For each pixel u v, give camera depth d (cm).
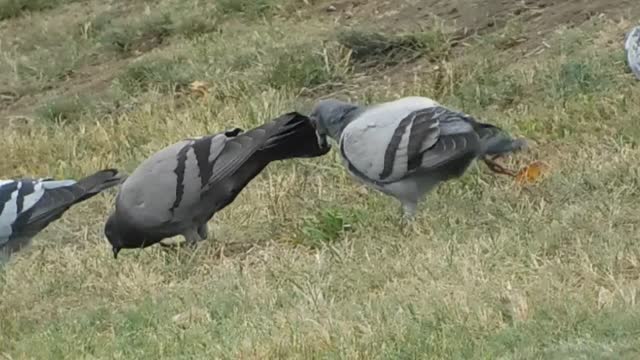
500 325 947
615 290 978
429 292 1045
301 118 1261
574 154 1374
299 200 1410
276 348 966
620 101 1465
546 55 1656
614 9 1725
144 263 1307
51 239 1450
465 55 1742
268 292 1139
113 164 1683
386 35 1845
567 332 899
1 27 2378
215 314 1118
